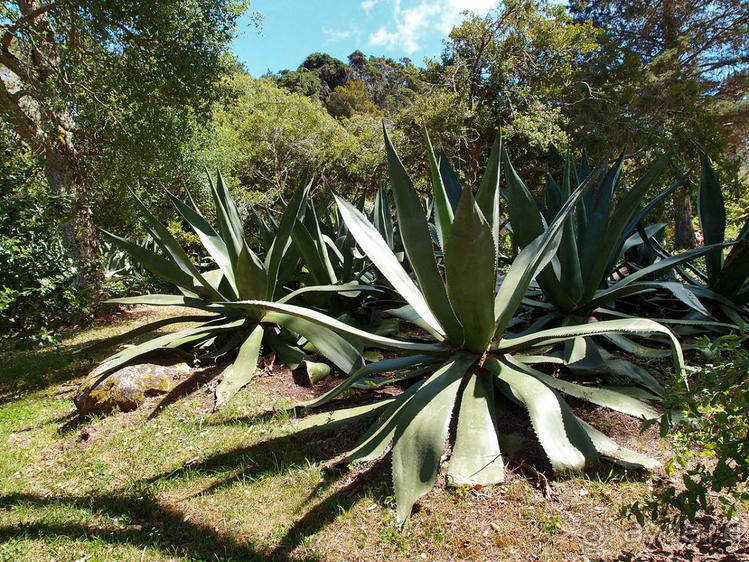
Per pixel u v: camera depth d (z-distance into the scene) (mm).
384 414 2850
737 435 1659
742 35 18734
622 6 22094
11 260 5605
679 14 20438
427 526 2205
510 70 15758
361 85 47688
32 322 6145
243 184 21047
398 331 4785
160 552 2303
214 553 2229
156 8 7000
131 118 7762
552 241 2900
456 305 2764
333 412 3141
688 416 1747
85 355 6035
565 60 16016
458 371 2834
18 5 7930
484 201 3244
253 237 13359
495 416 2799
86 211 8625
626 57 17734
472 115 15656
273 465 2877
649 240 4738
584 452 2439
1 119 6750
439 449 2291
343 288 4539
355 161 18984
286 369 4359
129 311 9180
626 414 2965
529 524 2141
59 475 3135
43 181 7867
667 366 3557
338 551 2145
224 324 4828
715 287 4117
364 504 2410
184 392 4078
